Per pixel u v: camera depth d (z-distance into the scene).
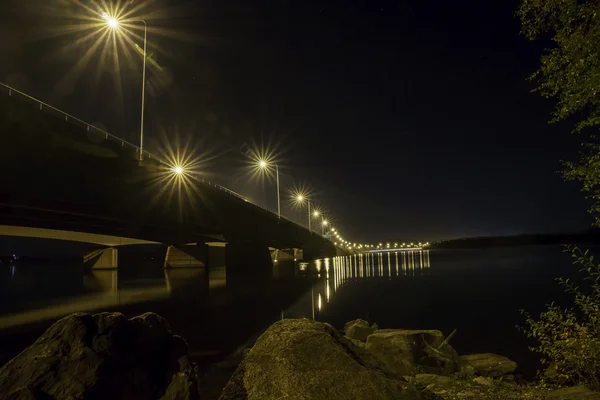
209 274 61.50
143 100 34.28
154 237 52.53
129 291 37.22
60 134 21.86
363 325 15.48
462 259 102.75
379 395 4.01
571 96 6.13
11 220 31.61
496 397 6.59
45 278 66.12
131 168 29.42
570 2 5.89
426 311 23.39
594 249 74.88
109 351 3.75
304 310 24.34
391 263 89.25
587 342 6.93
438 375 9.73
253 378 4.36
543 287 34.25
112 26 34.34
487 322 19.52
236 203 51.00
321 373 4.19
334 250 160.62
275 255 114.88
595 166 6.19
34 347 3.71
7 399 3.21
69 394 3.34
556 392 6.61
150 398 3.82
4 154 19.14
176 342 4.41
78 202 26.12
